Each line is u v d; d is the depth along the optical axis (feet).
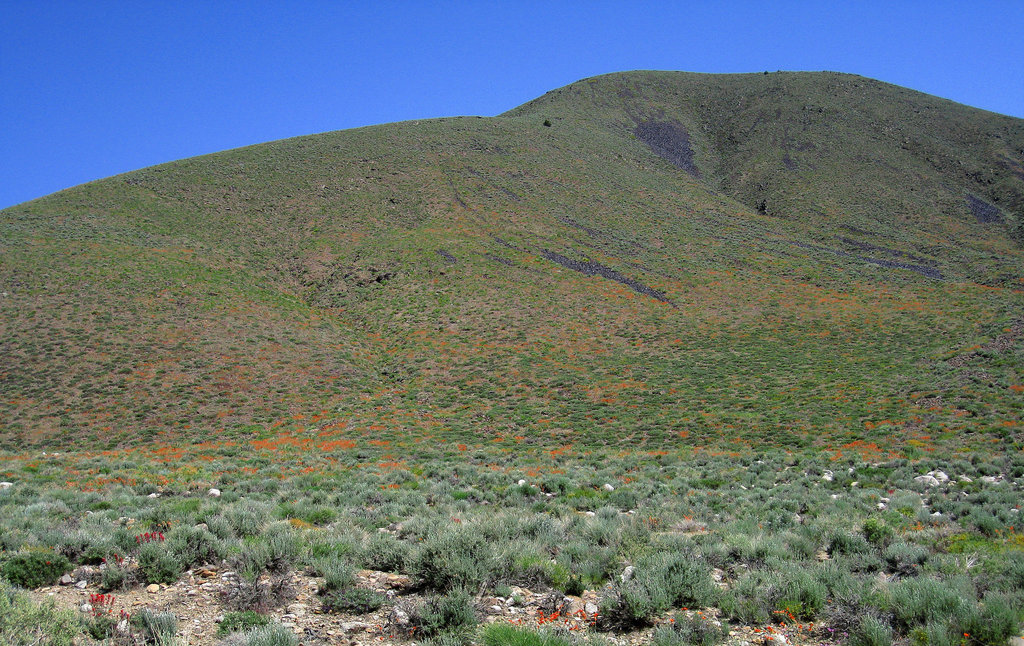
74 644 19.34
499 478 64.28
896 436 86.63
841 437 88.84
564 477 61.82
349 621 21.98
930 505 47.91
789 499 49.34
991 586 25.32
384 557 28.07
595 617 22.54
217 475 67.00
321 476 64.18
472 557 26.48
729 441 92.38
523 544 30.04
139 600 23.61
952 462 68.23
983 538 34.76
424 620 21.44
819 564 28.86
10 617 18.29
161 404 114.32
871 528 35.50
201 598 23.97
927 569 28.14
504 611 23.30
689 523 39.99
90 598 22.75
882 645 20.39
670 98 491.31
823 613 22.98
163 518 36.22
